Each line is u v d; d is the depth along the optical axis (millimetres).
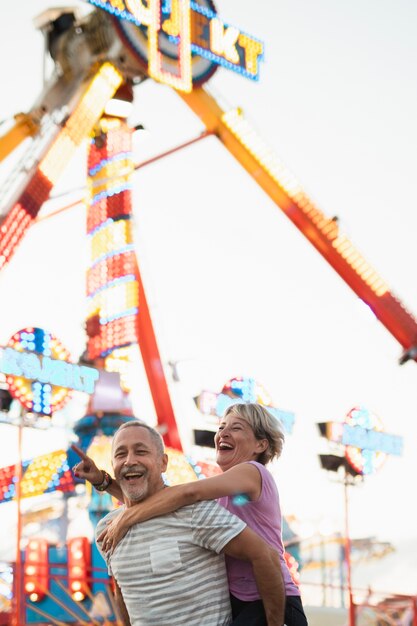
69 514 23453
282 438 5668
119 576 5027
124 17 25828
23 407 21969
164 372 28078
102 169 27141
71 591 21000
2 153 23719
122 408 24297
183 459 25375
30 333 22781
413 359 30000
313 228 30266
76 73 26078
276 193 30453
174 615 4879
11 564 18281
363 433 30391
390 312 30062
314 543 28531
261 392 28984
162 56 27297
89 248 27078
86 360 25953
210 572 4969
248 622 5023
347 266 30109
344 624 26375
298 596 5320
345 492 28938
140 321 28312
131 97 27875
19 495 19531
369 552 30453
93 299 26484
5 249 22781
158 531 4938
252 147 30125
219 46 29672
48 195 23969
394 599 22781
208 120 29750
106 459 23016
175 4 27922
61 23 26672
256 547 4934
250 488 5152
